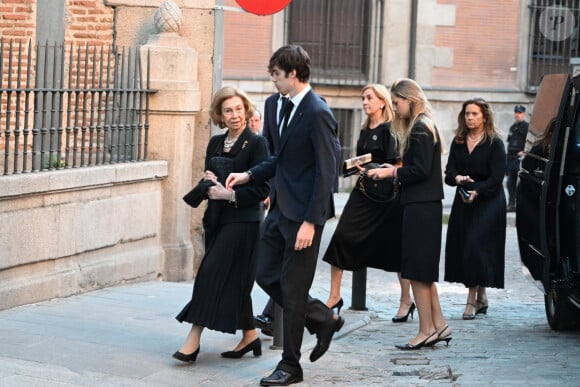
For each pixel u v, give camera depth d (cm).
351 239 1146
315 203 818
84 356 880
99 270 1182
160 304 1123
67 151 1152
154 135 1316
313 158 834
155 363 876
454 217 1225
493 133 1214
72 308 1070
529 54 2864
